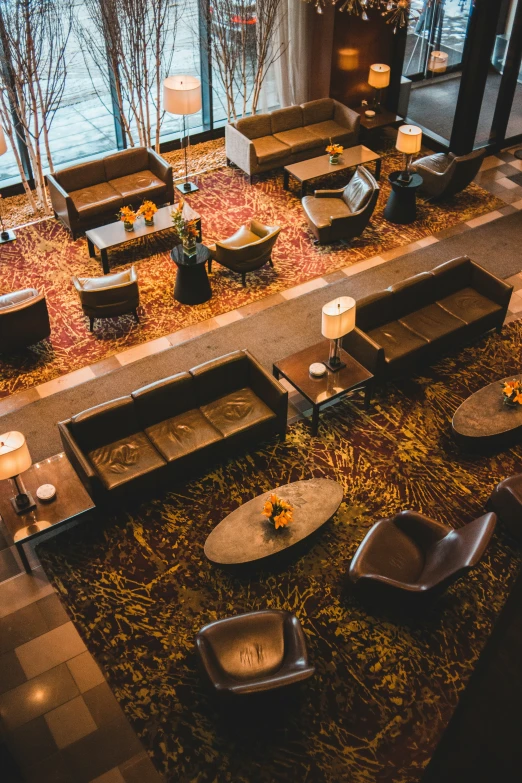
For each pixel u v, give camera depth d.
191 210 9.95
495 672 2.11
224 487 7.03
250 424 7.16
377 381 7.87
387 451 7.38
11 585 6.23
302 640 5.33
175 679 5.61
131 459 6.81
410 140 9.92
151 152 10.74
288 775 5.08
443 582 5.50
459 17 10.95
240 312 9.07
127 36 10.24
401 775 5.08
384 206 11.03
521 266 9.79
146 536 6.59
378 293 8.09
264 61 11.91
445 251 10.07
